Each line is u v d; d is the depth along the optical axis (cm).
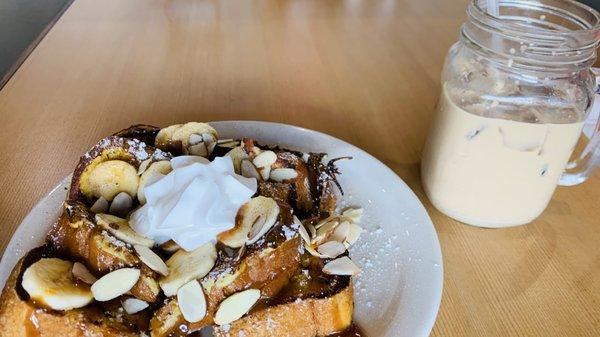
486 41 21
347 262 21
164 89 37
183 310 18
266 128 30
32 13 59
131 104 35
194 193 19
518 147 22
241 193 20
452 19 50
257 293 19
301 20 50
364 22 49
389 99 36
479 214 25
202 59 42
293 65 41
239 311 19
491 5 23
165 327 19
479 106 22
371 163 27
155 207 20
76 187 22
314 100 36
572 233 25
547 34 20
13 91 37
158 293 19
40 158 30
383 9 53
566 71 21
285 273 20
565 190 28
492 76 22
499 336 20
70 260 20
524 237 25
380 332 20
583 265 23
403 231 23
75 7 51
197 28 47
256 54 43
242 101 36
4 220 25
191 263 19
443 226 26
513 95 22
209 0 54
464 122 23
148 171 22
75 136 32
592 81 23
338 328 20
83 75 39
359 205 25
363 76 40
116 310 19
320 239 22
